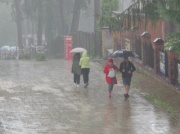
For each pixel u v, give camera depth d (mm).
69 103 34281
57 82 45156
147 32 48531
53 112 30969
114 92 39125
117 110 31531
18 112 30938
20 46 117500
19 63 66125
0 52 121938
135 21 39406
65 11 115188
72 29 102125
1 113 30562
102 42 67500
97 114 30266
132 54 37406
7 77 49156
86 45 77000
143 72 46969
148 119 28609
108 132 25328
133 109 31828
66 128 26359
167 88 37781
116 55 37125
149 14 36000
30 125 27141
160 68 42000
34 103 34250
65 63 64562
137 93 38188
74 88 41500
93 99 35969
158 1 33625
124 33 57875
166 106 32500
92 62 63219
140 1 37094
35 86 42656
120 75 47969
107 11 66562
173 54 37125
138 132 25281
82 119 28766
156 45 42250
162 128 26188
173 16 30203
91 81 45750
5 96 37281
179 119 28562
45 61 70500
